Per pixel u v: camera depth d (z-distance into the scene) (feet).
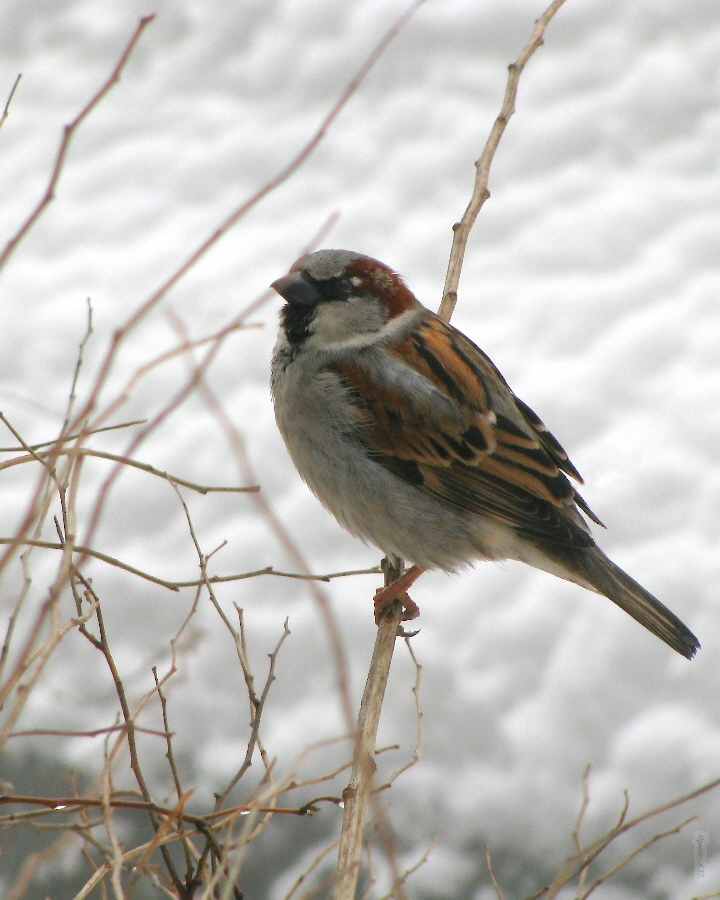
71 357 46.85
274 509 39.68
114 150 56.75
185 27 61.93
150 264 50.60
